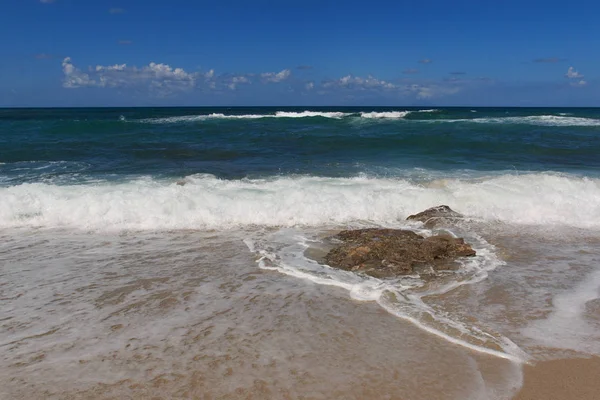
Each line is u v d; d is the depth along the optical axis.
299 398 3.57
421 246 6.82
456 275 6.17
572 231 8.31
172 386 3.70
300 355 4.17
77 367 3.96
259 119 34.97
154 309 5.07
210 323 4.76
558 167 14.16
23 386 3.70
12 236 7.73
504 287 5.80
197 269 6.30
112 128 26.97
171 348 4.27
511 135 22.50
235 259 6.71
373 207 9.32
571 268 6.51
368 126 28.28
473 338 4.51
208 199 9.23
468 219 8.93
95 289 5.60
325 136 22.16
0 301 5.25
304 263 6.55
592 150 17.53
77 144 19.08
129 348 4.26
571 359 4.16
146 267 6.36
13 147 17.77
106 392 3.62
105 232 8.02
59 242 7.47
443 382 3.79
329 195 9.73
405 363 4.06
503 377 3.88
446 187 10.61
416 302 5.34
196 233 8.03
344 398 3.58
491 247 7.40
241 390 3.66
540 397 3.63
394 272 6.21
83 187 10.16
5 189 9.55
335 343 4.39
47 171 12.94
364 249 6.65
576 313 5.11
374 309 5.12
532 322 4.88
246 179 11.70
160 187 10.40
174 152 17.19
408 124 29.52
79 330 4.60
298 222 8.74
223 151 17.58
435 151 17.61
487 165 14.46
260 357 4.12
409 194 9.83
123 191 9.73
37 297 5.36
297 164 14.73
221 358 4.11
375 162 15.09
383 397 3.60
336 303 5.26
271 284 5.79
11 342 4.36
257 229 8.30
